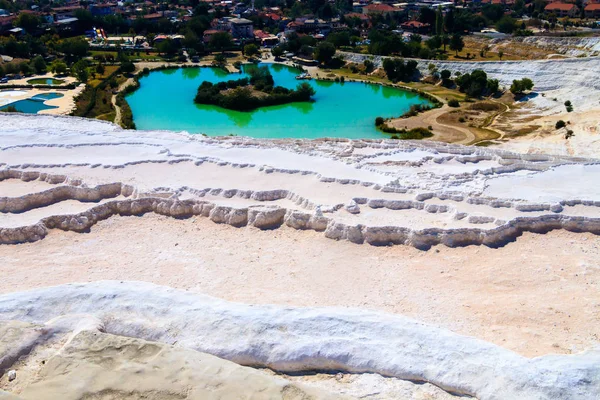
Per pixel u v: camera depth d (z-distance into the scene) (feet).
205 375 55.93
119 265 92.48
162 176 124.47
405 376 59.72
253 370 57.00
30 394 53.47
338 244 98.73
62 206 111.86
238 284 86.12
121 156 138.21
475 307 78.54
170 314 68.44
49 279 86.94
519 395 55.57
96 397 53.26
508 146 222.07
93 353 59.06
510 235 99.60
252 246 99.30
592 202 108.37
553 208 106.32
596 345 67.36
